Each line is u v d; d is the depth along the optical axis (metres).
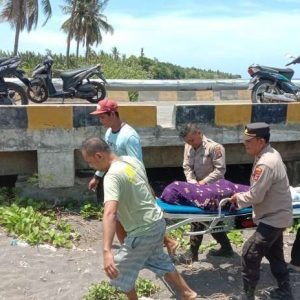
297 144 8.00
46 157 6.86
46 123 6.79
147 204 3.60
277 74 9.44
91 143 3.58
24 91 8.41
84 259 5.28
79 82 9.13
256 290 4.64
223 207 4.44
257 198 4.04
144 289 4.47
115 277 3.31
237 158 7.81
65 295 4.37
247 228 4.51
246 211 4.48
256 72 9.50
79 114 6.84
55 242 5.61
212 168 4.96
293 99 9.20
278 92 9.47
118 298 4.27
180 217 4.36
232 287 4.71
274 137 7.50
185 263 5.23
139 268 3.66
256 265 4.15
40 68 9.01
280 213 4.07
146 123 7.04
